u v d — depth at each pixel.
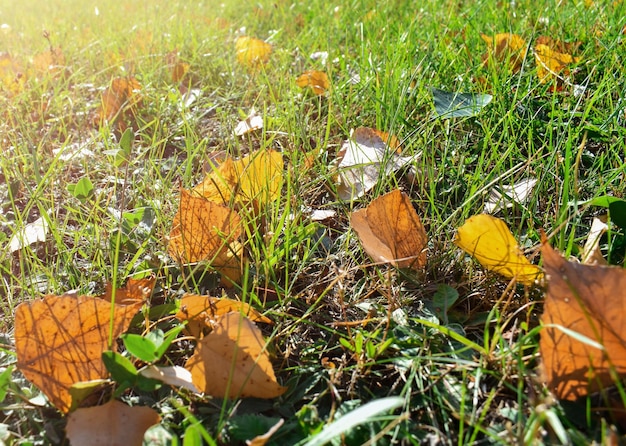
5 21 1.68
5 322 0.44
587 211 0.50
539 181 0.51
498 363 0.36
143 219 0.54
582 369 0.32
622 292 0.29
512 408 0.34
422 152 0.55
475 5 1.04
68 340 0.35
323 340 0.41
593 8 0.93
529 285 0.40
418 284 0.44
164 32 1.22
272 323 0.42
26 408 0.37
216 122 0.76
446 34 0.88
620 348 0.31
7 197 0.61
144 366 0.39
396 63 0.73
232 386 0.36
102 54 1.09
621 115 0.60
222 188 0.50
